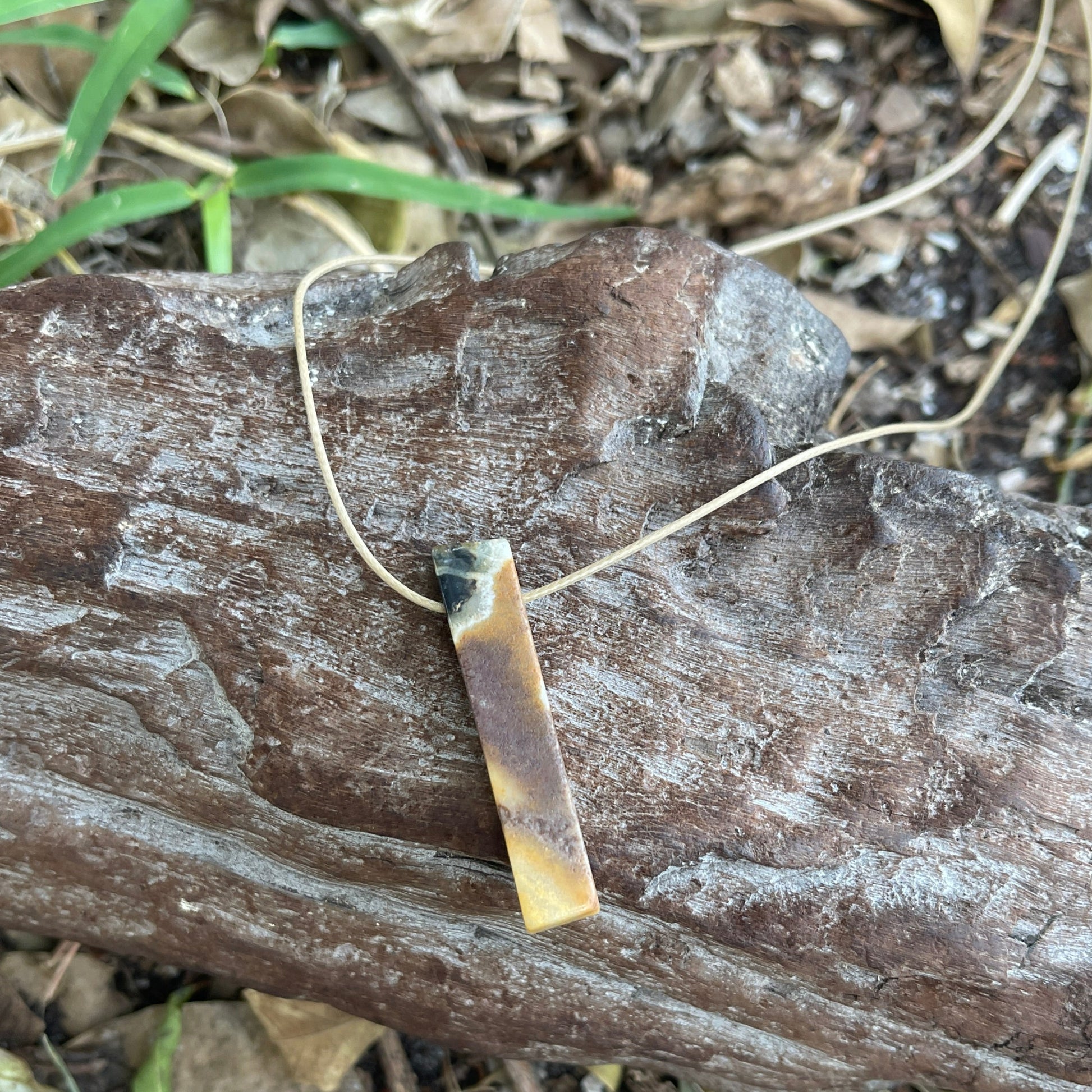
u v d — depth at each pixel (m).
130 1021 0.21
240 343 0.17
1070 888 0.16
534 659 0.16
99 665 0.17
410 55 0.25
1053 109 0.26
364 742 0.16
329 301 0.18
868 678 0.17
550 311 0.17
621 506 0.17
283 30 0.24
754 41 0.26
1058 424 0.26
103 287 0.17
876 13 0.26
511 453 0.16
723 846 0.16
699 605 0.17
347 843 0.17
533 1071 0.22
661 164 0.27
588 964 0.18
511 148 0.26
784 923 0.16
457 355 0.17
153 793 0.18
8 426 0.16
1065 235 0.23
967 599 0.16
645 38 0.26
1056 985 0.16
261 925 0.18
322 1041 0.21
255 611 0.16
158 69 0.23
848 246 0.26
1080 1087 0.17
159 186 0.22
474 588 0.16
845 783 0.16
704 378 0.17
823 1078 0.18
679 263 0.17
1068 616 0.17
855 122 0.26
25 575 0.16
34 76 0.23
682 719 0.16
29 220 0.23
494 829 0.16
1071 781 0.16
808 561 0.17
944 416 0.26
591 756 0.16
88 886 0.19
